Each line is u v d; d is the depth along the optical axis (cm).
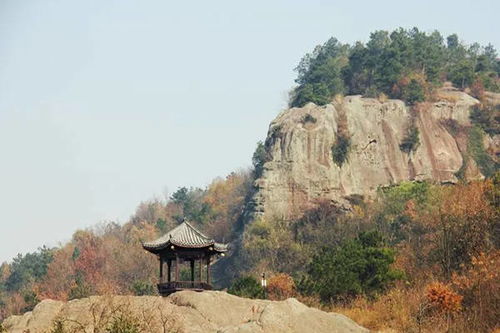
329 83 17550
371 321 4912
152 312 3344
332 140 15525
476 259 5822
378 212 12750
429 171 15950
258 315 3459
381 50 18112
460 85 18225
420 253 7900
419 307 4812
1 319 12550
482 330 4569
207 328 3444
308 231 13062
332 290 6212
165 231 17150
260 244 12756
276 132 15712
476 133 16725
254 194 14912
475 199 7981
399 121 16512
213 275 13675
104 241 16375
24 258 17950
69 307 3406
